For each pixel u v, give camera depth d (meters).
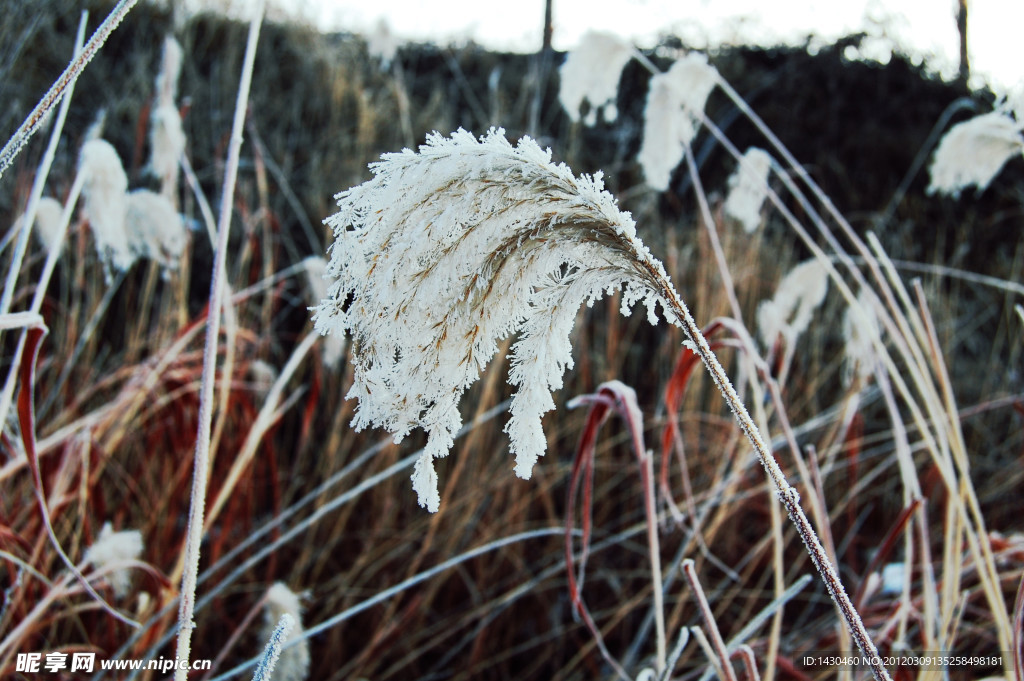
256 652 1.89
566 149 4.38
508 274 0.84
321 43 5.22
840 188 5.07
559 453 2.68
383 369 0.85
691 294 2.99
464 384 0.85
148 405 1.98
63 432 1.47
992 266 4.25
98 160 1.30
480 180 0.82
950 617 1.22
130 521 2.10
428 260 0.83
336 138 4.19
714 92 5.71
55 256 1.21
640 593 2.16
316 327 0.84
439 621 2.22
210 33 4.86
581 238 0.84
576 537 2.40
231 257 3.22
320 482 2.42
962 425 3.04
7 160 0.95
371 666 1.98
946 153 1.42
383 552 2.30
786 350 1.70
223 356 1.97
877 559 1.29
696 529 1.47
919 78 5.45
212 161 3.71
